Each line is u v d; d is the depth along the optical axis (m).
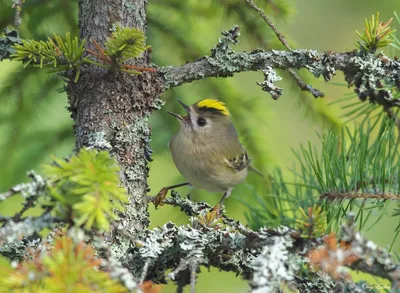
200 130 8.59
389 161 5.91
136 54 5.23
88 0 5.91
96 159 4.01
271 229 4.54
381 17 10.36
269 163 9.01
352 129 8.64
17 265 3.63
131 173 5.71
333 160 6.09
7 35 5.65
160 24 8.35
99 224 3.74
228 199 9.14
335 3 10.63
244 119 9.05
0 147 8.62
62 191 3.93
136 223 5.62
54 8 8.08
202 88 9.05
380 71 6.05
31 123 8.55
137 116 5.84
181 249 5.08
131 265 5.31
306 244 4.20
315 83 8.41
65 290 3.33
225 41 5.97
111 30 5.80
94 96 5.75
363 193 5.79
